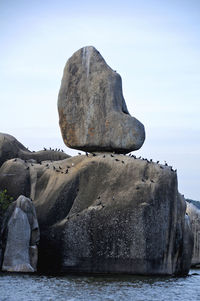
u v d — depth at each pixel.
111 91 56.47
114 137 55.59
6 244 49.06
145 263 49.34
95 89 56.53
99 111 56.19
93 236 50.47
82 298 39.25
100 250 50.16
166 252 51.19
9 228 49.12
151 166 52.22
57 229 51.75
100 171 53.31
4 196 52.88
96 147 56.25
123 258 49.62
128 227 49.81
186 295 42.62
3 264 48.75
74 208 52.28
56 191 53.78
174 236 52.59
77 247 50.84
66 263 50.91
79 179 53.62
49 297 39.28
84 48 58.34
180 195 55.16
